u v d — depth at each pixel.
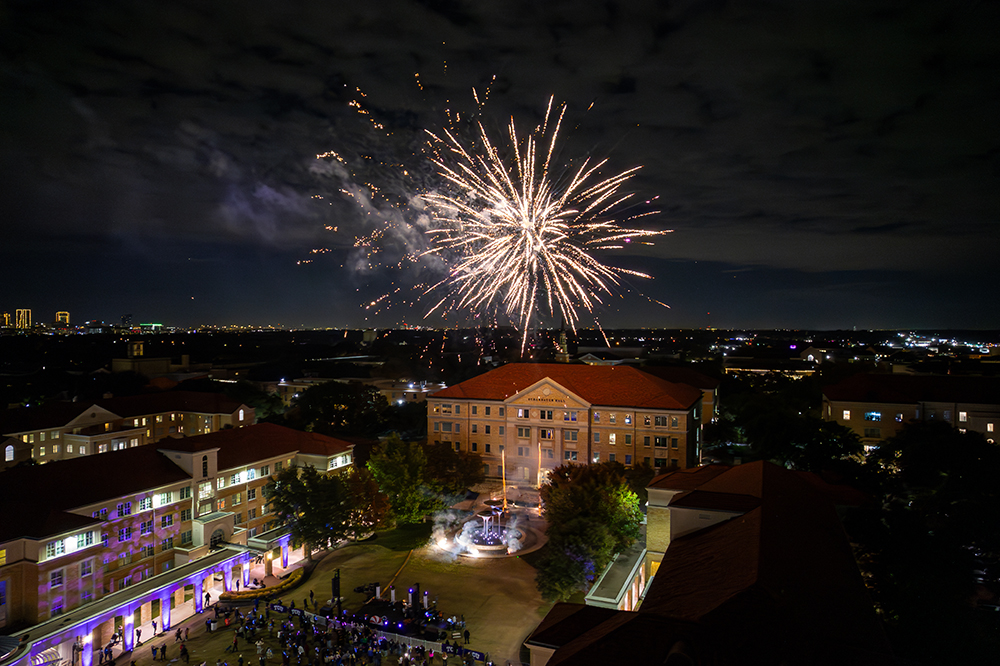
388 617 61.75
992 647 38.97
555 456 109.62
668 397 105.25
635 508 68.56
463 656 53.66
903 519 52.62
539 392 110.38
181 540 76.31
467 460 101.94
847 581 38.16
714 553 42.66
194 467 78.12
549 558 63.59
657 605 37.47
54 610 60.69
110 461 73.19
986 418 102.94
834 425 88.25
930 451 73.00
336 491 80.69
